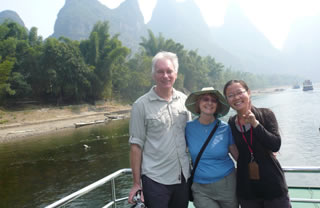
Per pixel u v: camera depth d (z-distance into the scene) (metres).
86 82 43.62
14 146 22.11
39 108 39.94
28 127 30.80
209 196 2.34
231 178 2.35
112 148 18.12
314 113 31.39
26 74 41.09
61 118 36.28
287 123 26.08
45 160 16.08
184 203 2.34
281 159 14.09
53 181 11.81
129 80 56.12
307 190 3.69
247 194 2.17
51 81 40.56
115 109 47.69
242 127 2.21
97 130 28.48
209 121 2.42
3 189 11.16
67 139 23.64
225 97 2.34
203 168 2.33
